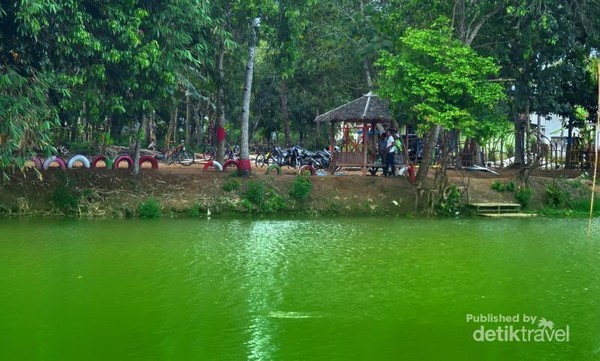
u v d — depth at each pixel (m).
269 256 14.00
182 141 44.09
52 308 9.86
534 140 24.72
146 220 19.66
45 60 18.06
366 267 12.94
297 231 17.86
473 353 8.22
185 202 21.03
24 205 19.89
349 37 29.84
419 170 22.67
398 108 21.88
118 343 8.35
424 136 24.77
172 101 25.28
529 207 23.12
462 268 12.91
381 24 23.72
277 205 21.61
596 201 23.30
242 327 9.06
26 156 17.06
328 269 12.73
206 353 8.02
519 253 14.61
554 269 12.91
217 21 20.17
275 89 46.62
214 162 23.58
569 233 17.83
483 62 20.14
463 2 22.05
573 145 29.30
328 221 20.28
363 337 8.74
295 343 8.45
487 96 19.75
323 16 31.70
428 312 9.90
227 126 42.81
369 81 28.72
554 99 26.06
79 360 7.73
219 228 18.22
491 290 11.24
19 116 16.33
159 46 18.48
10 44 17.48
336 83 41.31
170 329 8.94
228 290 11.03
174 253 14.18
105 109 18.78
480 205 22.09
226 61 28.53
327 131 45.56
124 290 10.94
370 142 25.30
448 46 20.00
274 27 22.03
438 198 22.03
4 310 9.74
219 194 21.56
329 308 10.05
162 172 22.33
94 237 16.19
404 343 8.52
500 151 30.64
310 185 22.16
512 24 23.08
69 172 20.94
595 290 11.27
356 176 23.28
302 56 34.41
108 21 17.14
